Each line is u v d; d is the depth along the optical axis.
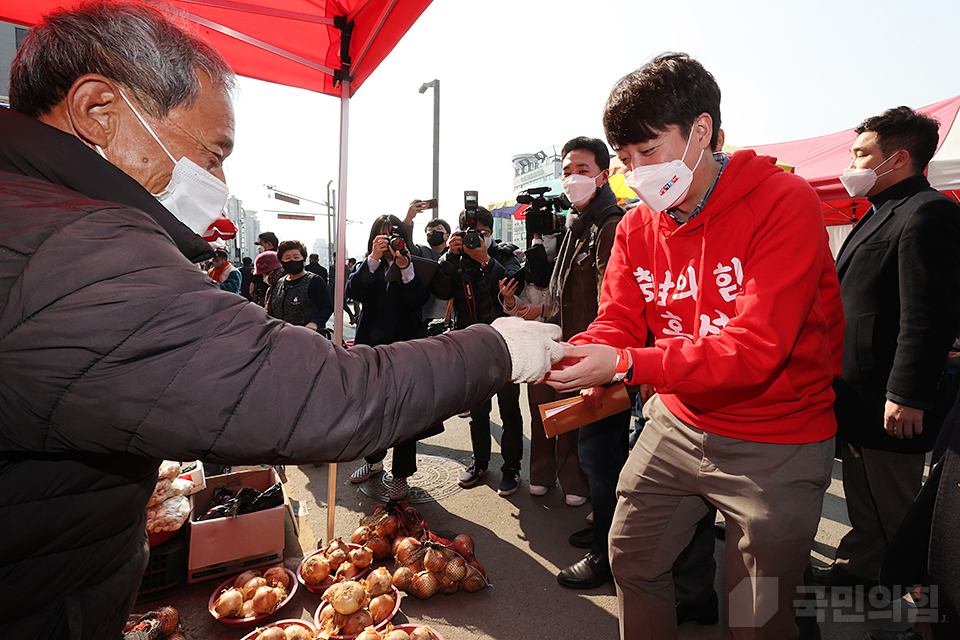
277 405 0.61
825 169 5.95
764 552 1.30
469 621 2.18
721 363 1.19
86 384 0.57
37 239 0.58
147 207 0.72
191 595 2.32
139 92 0.73
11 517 0.64
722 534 2.89
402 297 3.36
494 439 4.59
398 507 2.70
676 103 1.28
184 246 0.77
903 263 1.94
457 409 0.74
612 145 1.42
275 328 0.64
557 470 3.36
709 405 1.39
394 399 0.67
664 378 1.22
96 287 0.57
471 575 2.36
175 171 0.78
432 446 4.37
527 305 3.01
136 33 0.72
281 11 2.29
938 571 1.32
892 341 2.05
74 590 0.74
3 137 0.65
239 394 0.59
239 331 0.61
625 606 1.59
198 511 2.68
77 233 0.59
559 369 1.21
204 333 0.59
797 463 1.32
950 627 1.29
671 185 1.32
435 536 2.61
